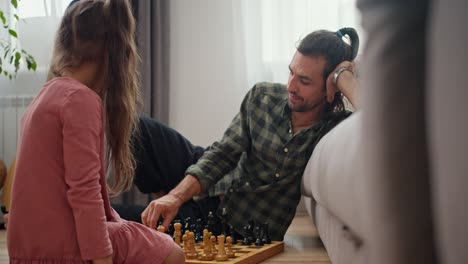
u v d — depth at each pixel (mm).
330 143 1045
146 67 3434
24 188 1140
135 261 1243
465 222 316
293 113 2074
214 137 3639
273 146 2074
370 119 403
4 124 3535
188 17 3652
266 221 2096
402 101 384
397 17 383
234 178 2205
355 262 966
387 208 401
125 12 1298
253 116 2135
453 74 321
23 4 3537
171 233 2105
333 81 1937
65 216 1131
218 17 3621
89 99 1147
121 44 1281
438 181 346
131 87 1329
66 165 1107
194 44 3656
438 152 343
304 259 1904
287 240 2432
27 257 1143
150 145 2328
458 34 316
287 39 3512
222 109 3625
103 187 1262
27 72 3535
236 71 3607
